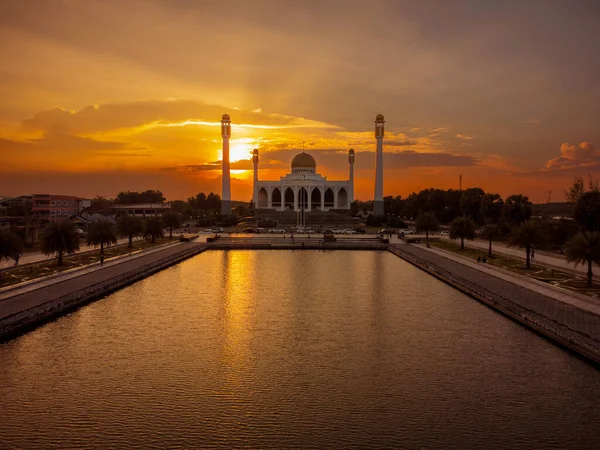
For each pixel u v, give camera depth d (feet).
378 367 132.46
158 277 265.95
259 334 161.48
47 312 174.60
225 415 106.01
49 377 125.29
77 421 103.24
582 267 261.03
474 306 198.70
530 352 142.92
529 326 164.86
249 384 121.60
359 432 99.09
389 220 644.69
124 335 159.12
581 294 193.16
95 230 310.86
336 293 224.94
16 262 260.01
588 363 132.67
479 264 287.89
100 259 295.69
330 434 98.58
